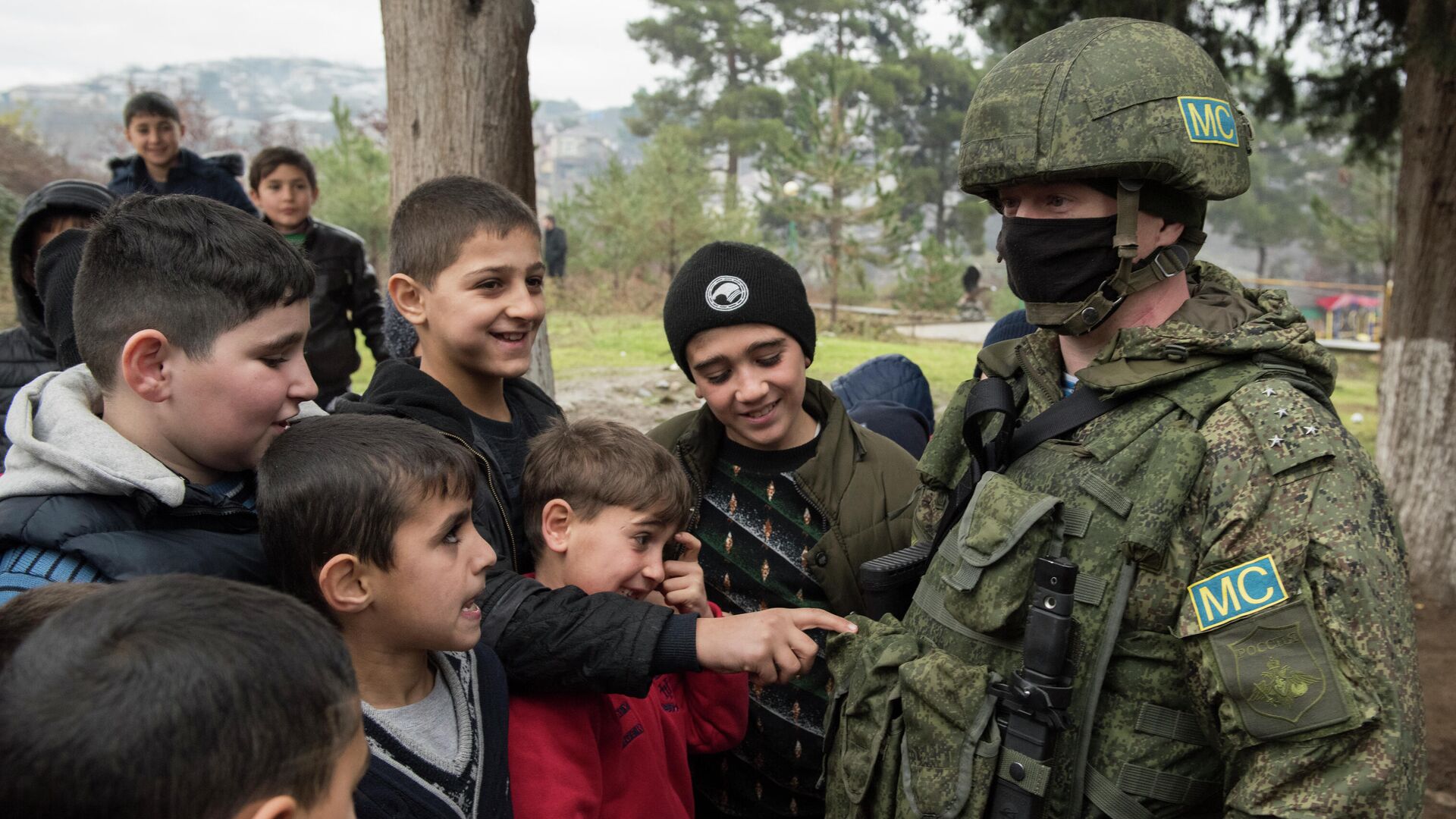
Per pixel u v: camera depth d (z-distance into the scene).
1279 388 1.22
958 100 37.91
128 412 1.26
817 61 33.28
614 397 8.23
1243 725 1.12
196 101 44.59
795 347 1.90
